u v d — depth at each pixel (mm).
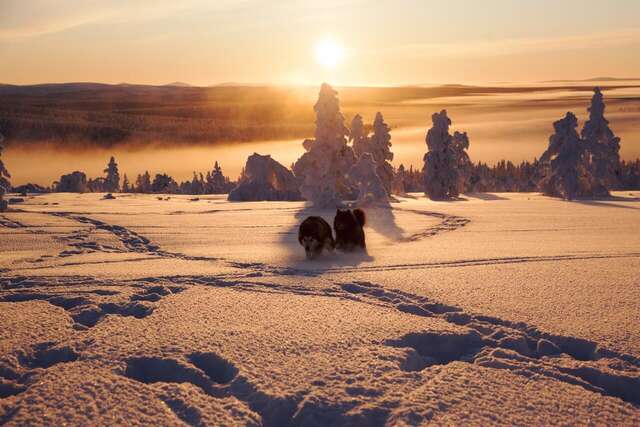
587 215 23672
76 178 68750
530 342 5855
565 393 4391
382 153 49781
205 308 7062
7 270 10461
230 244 14820
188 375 4801
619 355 5246
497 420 3922
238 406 4137
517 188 91312
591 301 7297
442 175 48344
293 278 9297
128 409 4066
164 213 27875
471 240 14820
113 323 6324
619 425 3883
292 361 5035
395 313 6785
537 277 9039
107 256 12609
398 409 4070
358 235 12375
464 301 7383
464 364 5020
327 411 4070
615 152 46000
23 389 4562
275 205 34469
